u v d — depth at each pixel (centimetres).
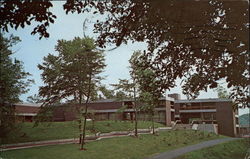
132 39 791
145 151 3431
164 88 912
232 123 6538
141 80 958
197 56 690
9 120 3130
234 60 619
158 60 885
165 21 608
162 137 4494
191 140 4600
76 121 3609
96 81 3528
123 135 4647
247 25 545
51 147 3144
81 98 3584
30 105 5341
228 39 579
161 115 6550
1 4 595
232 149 3903
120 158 2959
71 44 3409
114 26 771
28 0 598
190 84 893
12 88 3002
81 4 671
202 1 529
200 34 605
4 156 2466
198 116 7156
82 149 3103
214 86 756
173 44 775
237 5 522
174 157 3039
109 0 684
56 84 3497
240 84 646
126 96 4162
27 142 3394
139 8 623
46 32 664
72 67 3394
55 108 3728
